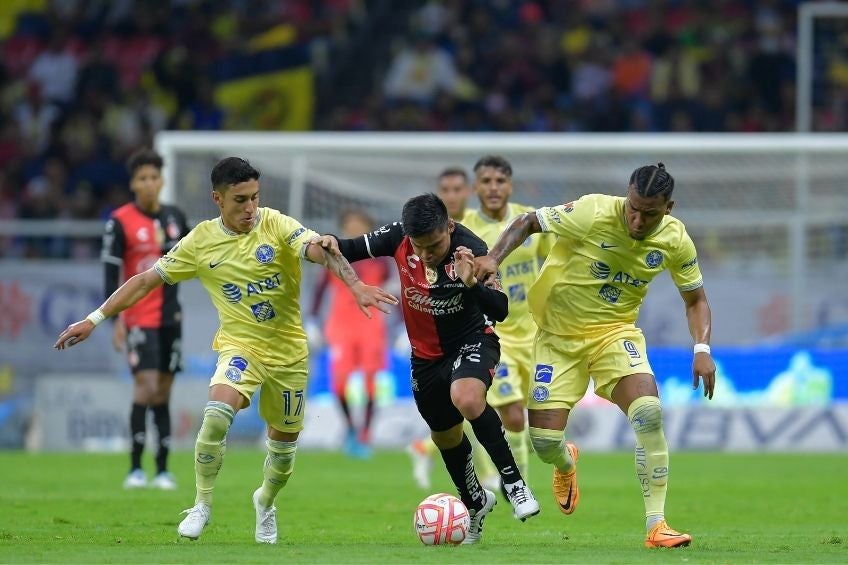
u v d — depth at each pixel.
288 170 66.12
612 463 56.41
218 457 25.47
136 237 41.56
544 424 26.94
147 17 95.81
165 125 91.50
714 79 89.88
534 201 66.81
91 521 31.56
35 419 66.12
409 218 24.31
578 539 28.19
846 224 66.75
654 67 90.69
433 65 92.56
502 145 62.44
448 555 23.28
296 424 26.86
